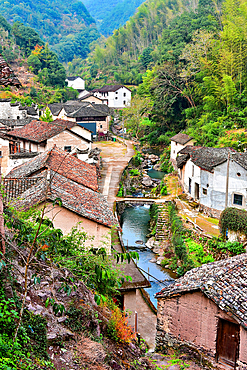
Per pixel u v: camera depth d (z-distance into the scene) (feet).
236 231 81.76
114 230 56.70
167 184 145.69
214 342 37.68
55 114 254.88
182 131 211.00
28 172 67.92
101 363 29.07
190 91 217.77
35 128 138.10
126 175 159.74
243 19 200.75
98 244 54.90
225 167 100.63
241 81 190.70
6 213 39.63
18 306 29.12
